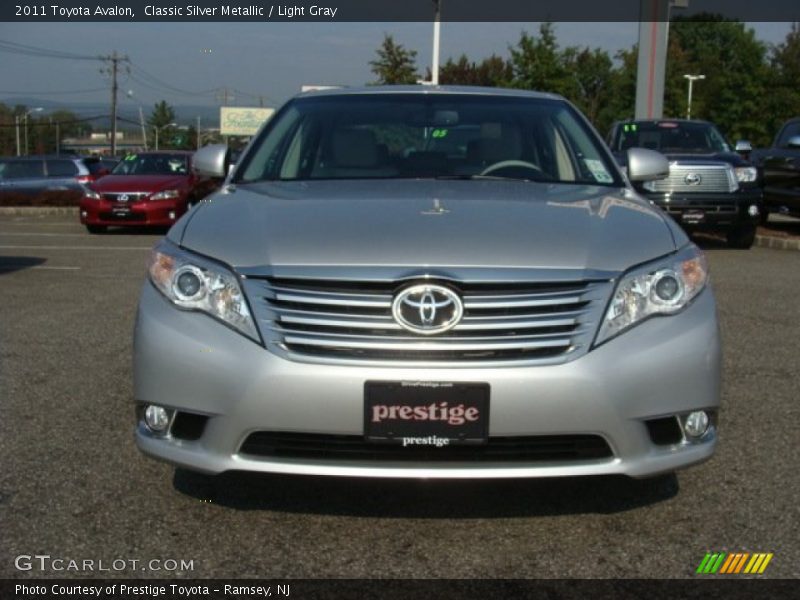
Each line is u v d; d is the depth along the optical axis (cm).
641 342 301
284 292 300
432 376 289
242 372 295
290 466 298
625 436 297
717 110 5422
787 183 1430
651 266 310
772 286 877
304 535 323
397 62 2558
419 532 326
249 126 6106
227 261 310
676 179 1178
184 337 304
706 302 319
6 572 294
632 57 3859
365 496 355
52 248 1256
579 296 300
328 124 453
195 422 309
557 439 297
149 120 10062
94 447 408
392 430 292
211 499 352
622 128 1351
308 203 353
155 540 318
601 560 306
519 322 295
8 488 361
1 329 661
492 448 297
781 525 332
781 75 5159
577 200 369
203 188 1680
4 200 2120
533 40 2655
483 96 479
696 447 312
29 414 456
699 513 342
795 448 412
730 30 5978
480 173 425
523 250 307
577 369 293
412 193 371
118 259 1109
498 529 329
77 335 641
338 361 293
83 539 318
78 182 2148
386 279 295
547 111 469
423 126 449
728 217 1187
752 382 525
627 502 351
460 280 294
